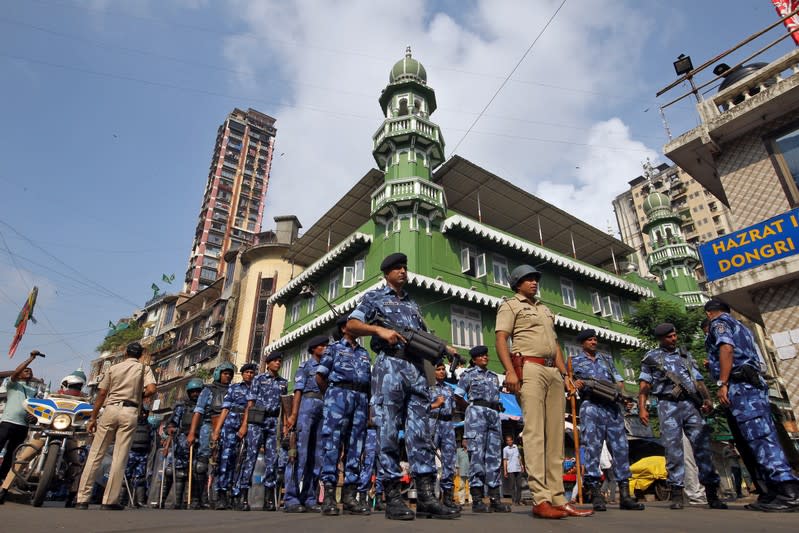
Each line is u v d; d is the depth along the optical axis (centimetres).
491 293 1941
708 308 529
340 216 2286
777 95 950
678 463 531
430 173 2045
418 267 1756
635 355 1816
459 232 1933
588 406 551
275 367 796
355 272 1998
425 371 374
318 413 593
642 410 581
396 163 2017
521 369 369
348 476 464
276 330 3081
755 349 495
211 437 830
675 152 1101
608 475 1105
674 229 3206
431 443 363
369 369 525
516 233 2411
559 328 2095
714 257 980
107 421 516
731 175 1042
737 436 484
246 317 3134
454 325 1791
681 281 3020
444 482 705
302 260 2731
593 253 2625
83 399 703
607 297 2394
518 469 1075
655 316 1769
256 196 7875
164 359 4025
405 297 412
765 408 459
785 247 891
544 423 362
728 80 1120
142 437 848
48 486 524
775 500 426
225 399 794
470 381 632
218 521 295
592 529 244
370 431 654
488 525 268
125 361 553
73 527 238
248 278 3288
